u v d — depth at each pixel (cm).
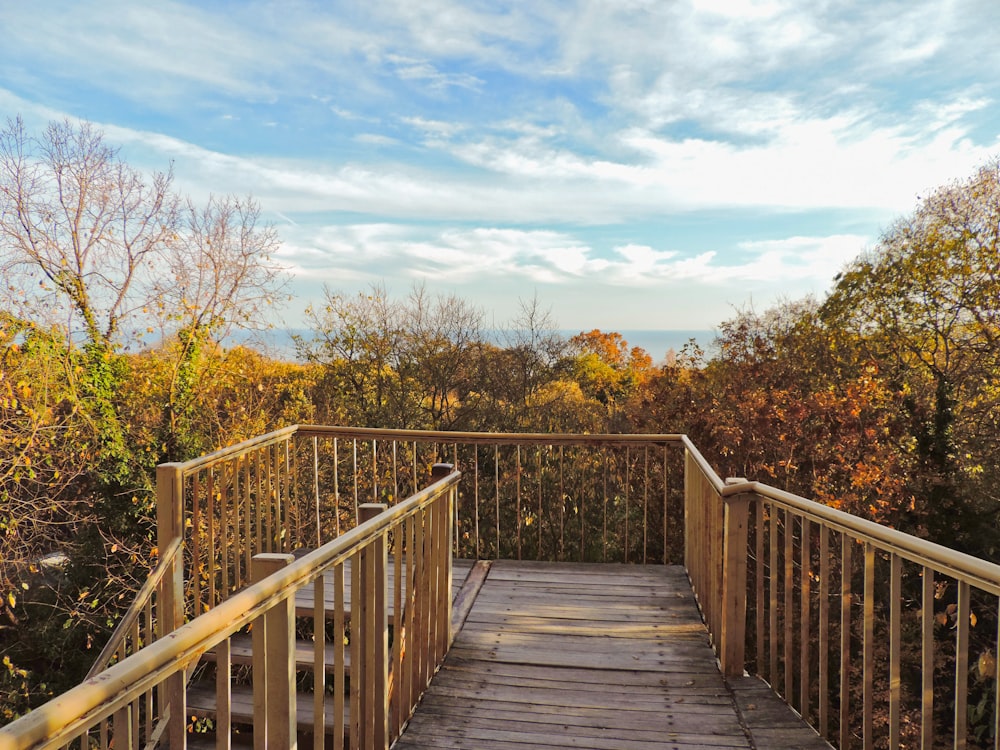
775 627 305
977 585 173
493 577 476
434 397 1406
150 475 1020
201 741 320
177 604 359
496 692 313
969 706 903
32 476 845
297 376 1338
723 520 343
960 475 1050
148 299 1094
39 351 906
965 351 1181
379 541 255
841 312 1272
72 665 980
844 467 1013
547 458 1149
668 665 338
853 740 940
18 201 1019
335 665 216
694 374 1245
